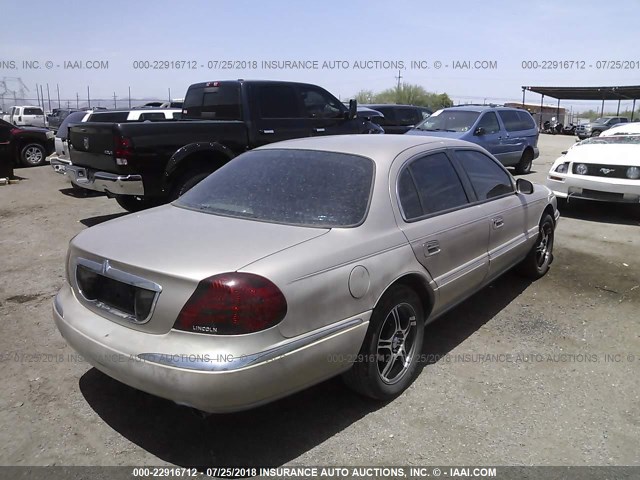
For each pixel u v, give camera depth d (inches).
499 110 492.7
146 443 113.3
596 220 323.3
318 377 109.4
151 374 98.8
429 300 139.2
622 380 138.3
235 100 315.6
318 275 106.7
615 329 169.6
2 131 482.3
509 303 191.2
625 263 237.9
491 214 167.6
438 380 138.2
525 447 111.7
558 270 228.5
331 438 114.8
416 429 117.8
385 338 127.0
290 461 107.7
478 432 116.6
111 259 109.2
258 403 101.0
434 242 137.7
